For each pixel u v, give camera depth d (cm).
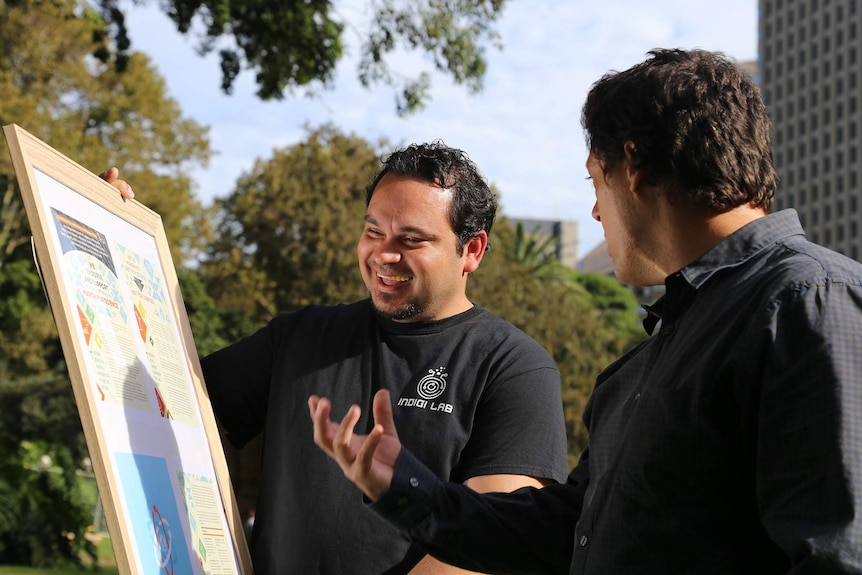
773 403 163
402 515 204
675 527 173
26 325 3706
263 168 3347
